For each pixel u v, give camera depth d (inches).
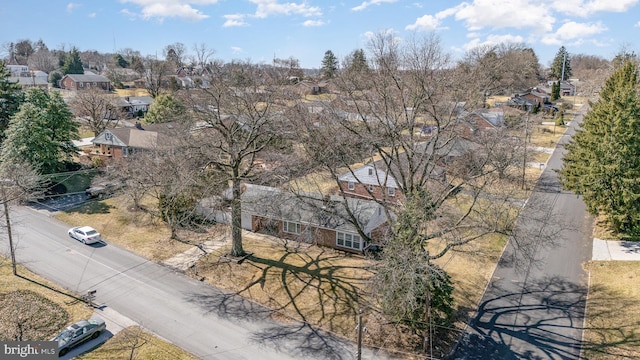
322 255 1123.9
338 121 893.2
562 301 903.7
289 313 861.8
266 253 1130.0
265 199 1138.7
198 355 731.4
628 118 1072.2
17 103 1802.4
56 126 1676.9
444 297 778.2
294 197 1030.4
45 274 991.0
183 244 1173.1
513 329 812.0
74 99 2544.3
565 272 1023.6
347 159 989.8
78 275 993.5
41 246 1137.4
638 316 822.5
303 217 1167.0
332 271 1032.2
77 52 4480.8
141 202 1462.8
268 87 1121.4
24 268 1013.2
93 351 732.0
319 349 754.2
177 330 799.1
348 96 1016.2
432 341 776.3
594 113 1328.7
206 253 1120.2
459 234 879.1
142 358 716.7
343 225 1128.8
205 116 1032.2
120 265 1048.8
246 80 1158.3
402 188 873.5
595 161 1111.0
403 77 863.1
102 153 1985.7
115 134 1932.8
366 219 1118.4
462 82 1032.8
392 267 712.4
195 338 777.6
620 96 1113.4
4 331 773.9
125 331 789.2
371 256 1023.6
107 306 870.4
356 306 884.6
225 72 1288.1
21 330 733.3
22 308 844.6
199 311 863.1
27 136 1524.4
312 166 1048.8
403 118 1034.7
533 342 773.9
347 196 1550.2
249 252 1133.1
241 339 778.2
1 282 940.6
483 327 820.0
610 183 1104.2
